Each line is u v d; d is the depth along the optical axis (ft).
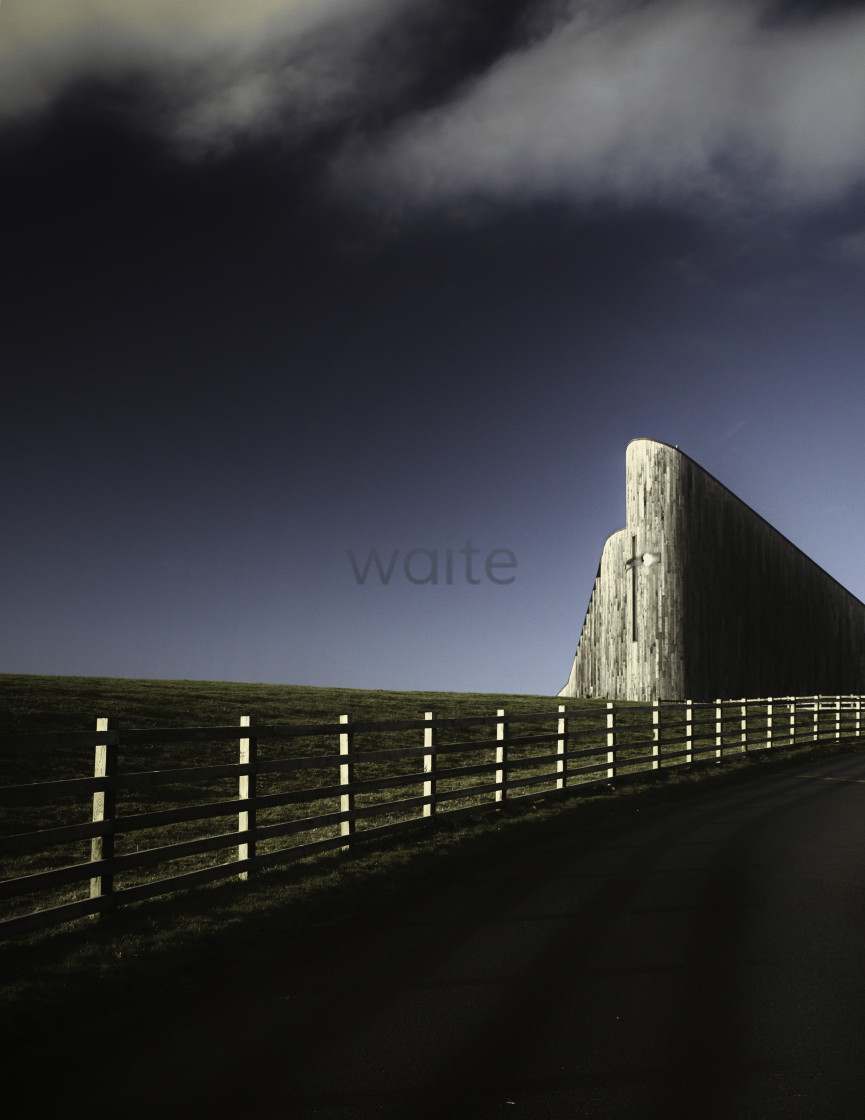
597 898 24.71
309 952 19.53
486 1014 15.58
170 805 44.62
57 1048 14.14
